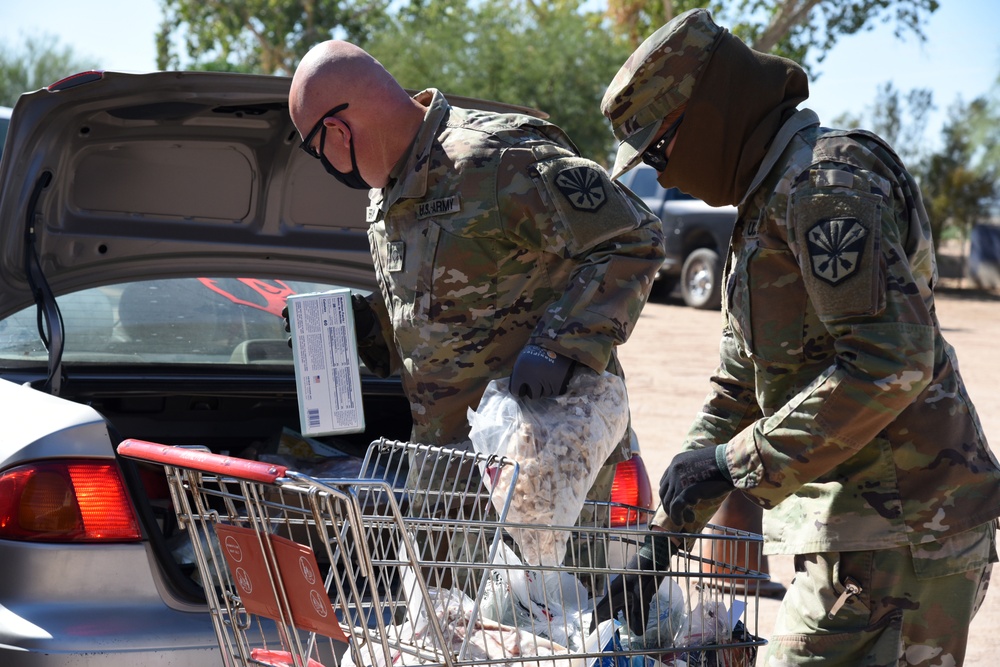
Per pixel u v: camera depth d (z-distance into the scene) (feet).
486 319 8.55
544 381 7.61
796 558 6.74
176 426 11.10
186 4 114.73
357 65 8.51
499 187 8.25
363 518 5.96
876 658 6.26
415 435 9.04
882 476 6.32
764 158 6.48
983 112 81.97
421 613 6.56
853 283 5.84
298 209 11.36
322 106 8.46
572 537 7.45
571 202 8.06
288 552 5.73
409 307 8.76
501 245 8.42
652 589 6.75
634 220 8.16
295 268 11.45
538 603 7.00
